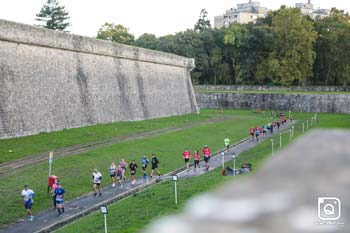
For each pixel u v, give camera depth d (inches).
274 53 4429.1
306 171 84.8
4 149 1412.4
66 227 805.2
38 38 1784.0
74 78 2022.6
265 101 3828.7
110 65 2340.1
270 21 4884.4
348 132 121.2
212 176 1190.3
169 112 2930.6
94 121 2119.8
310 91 4143.7
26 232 800.9
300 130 2389.3
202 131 2256.4
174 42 4936.0
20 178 1126.4
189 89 3312.0
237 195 77.6
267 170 87.1
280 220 71.3
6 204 946.7
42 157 1374.3
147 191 1075.9
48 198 1027.3
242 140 2116.1
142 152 1596.9
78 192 1101.7
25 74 1706.4
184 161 1556.3
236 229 70.0
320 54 4569.4
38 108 1748.3
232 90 4377.5
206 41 4904.0
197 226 71.0
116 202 990.4
